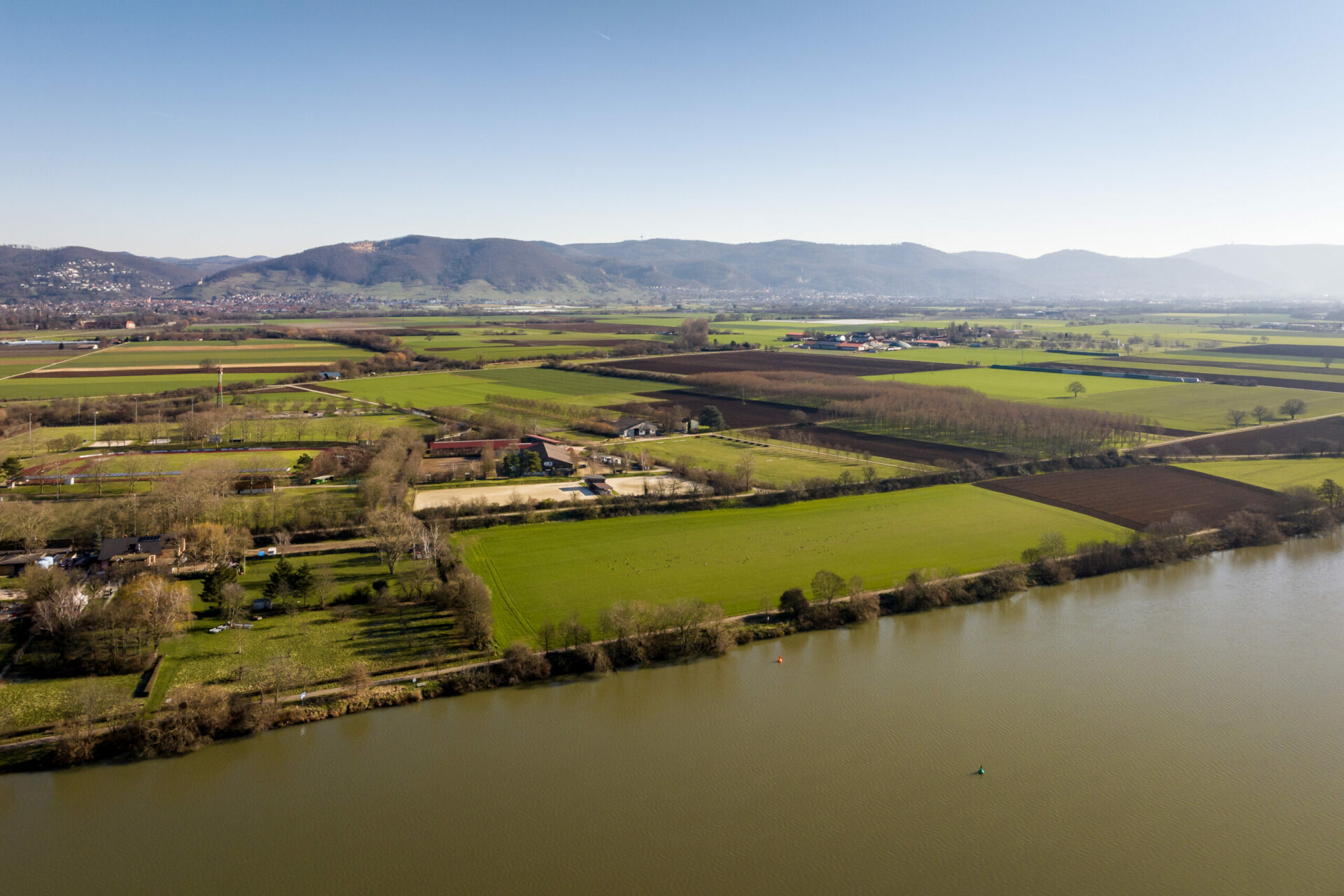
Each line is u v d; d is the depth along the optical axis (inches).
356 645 4237.2
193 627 4397.1
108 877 2837.1
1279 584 5462.6
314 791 3284.9
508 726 3722.9
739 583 5108.3
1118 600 5187.0
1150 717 3863.2
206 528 5339.6
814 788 3339.1
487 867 2896.2
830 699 3986.2
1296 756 3565.5
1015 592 5251.0
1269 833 3088.1
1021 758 3540.8
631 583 5068.9
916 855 2962.6
